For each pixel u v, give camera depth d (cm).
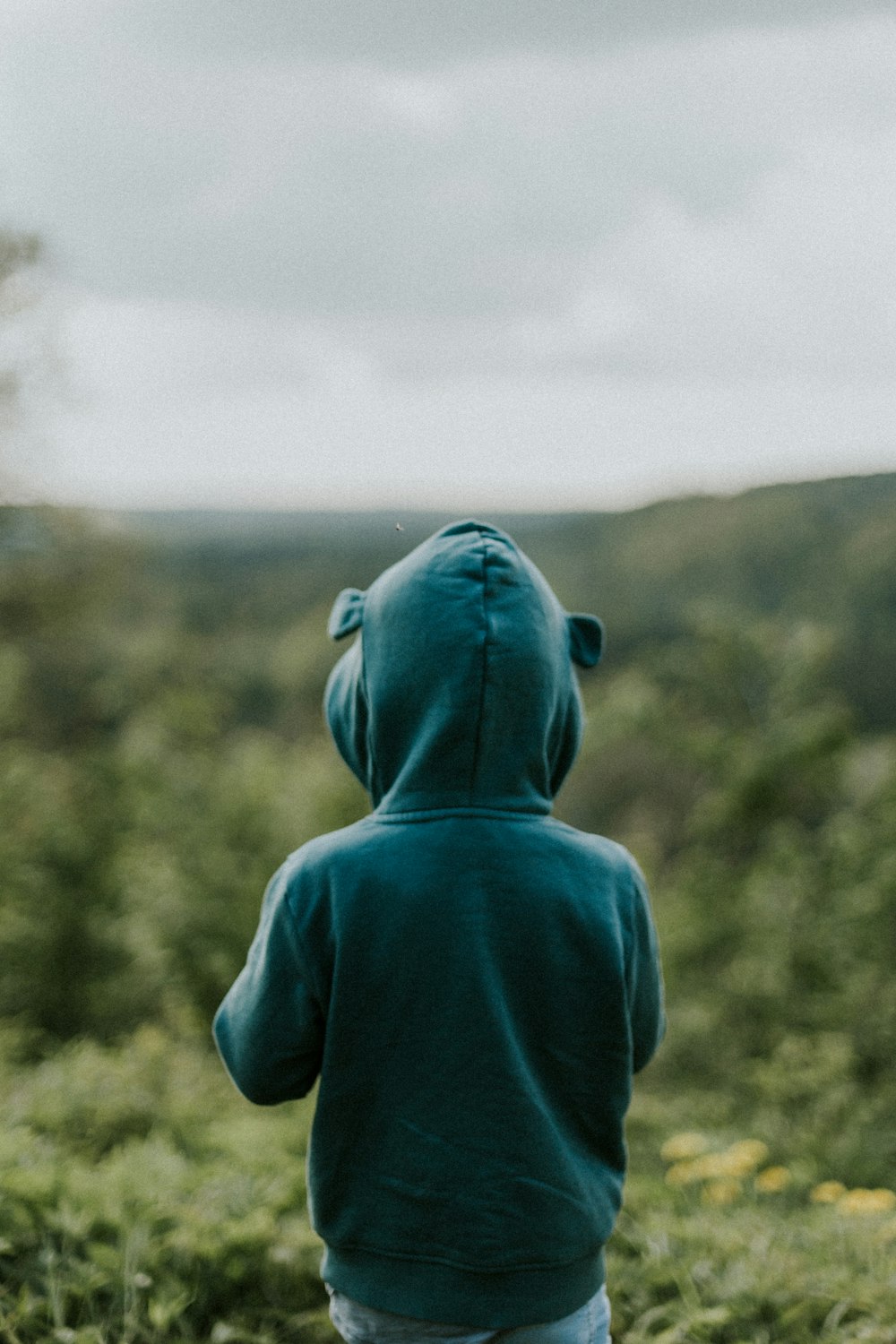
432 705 156
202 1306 254
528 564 167
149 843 1312
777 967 1109
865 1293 267
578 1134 154
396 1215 145
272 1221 279
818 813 1256
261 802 1311
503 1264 143
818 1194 321
